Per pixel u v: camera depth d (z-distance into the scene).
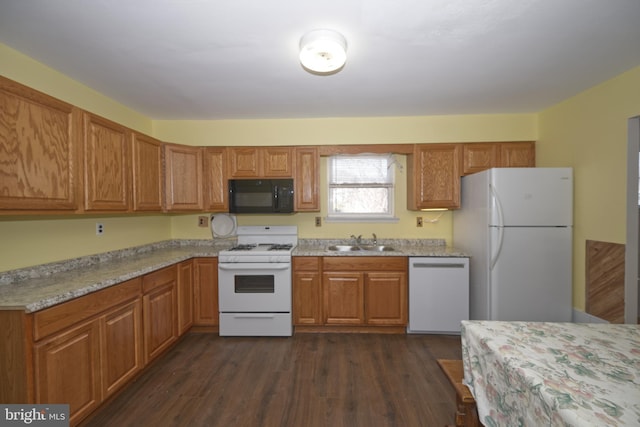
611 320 2.25
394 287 2.82
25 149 1.50
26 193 1.51
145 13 1.45
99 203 2.00
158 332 2.29
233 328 2.80
